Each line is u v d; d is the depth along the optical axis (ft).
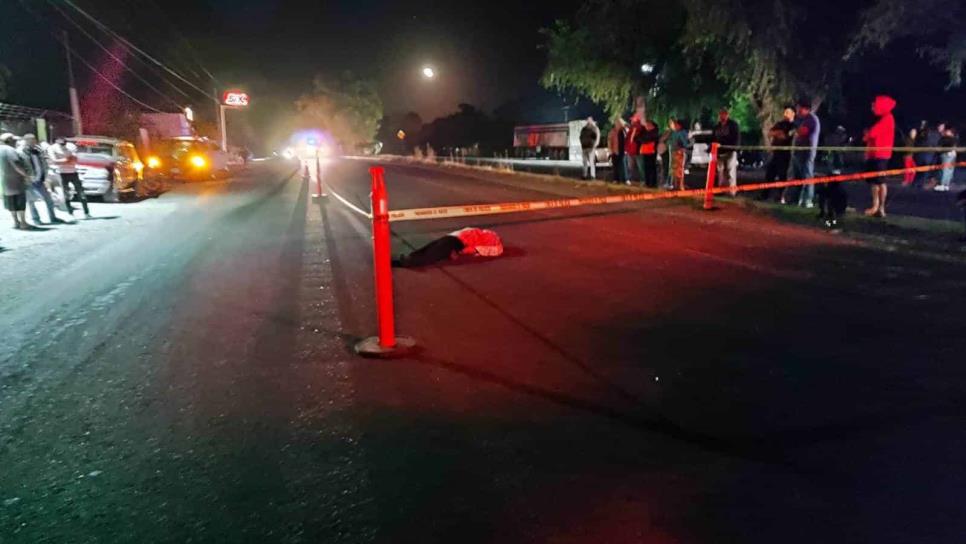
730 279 28.09
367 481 13.05
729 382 17.46
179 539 11.41
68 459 14.21
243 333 22.27
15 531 11.73
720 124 54.44
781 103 60.18
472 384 17.60
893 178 73.05
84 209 53.47
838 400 16.29
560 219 45.60
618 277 28.89
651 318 22.99
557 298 25.75
